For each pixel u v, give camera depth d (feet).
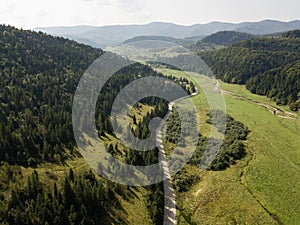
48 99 417.69
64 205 225.15
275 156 374.63
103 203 250.98
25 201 216.95
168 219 273.13
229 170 335.88
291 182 318.45
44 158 303.48
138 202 276.41
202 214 277.23
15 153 291.38
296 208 275.80
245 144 400.06
